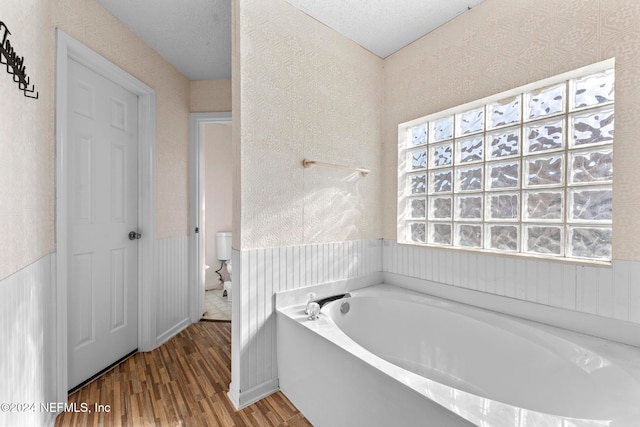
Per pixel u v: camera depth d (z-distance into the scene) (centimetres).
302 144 184
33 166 123
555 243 152
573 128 147
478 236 184
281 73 173
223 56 236
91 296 180
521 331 146
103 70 181
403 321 191
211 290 398
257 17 162
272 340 171
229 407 156
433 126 212
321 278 195
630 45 122
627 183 124
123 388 172
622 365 110
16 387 102
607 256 136
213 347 226
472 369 160
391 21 191
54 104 148
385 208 235
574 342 128
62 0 152
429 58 202
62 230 151
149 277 219
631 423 82
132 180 214
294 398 157
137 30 203
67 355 162
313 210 190
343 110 207
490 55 169
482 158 183
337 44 203
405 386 99
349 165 212
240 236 158
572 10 138
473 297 179
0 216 90
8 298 96
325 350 134
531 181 162
